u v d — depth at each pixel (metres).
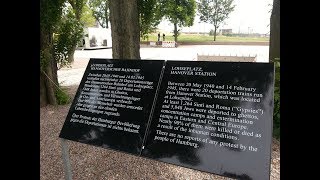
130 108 2.74
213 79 2.46
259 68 2.33
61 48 7.92
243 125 2.20
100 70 3.12
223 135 2.24
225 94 2.36
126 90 2.85
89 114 2.92
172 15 34.06
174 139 2.40
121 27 6.68
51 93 7.53
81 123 2.91
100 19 40.47
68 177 3.09
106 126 2.77
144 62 2.89
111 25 6.83
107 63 3.12
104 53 25.47
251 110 2.22
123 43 6.74
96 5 38.03
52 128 5.74
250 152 2.10
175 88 2.60
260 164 2.04
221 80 2.43
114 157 4.24
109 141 2.68
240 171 2.08
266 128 2.13
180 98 2.54
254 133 2.15
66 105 7.70
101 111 2.87
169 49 29.41
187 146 2.33
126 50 6.75
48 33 7.26
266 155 2.05
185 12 34.75
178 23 36.09
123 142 2.61
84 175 3.73
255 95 2.25
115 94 2.89
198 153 2.26
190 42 40.53
